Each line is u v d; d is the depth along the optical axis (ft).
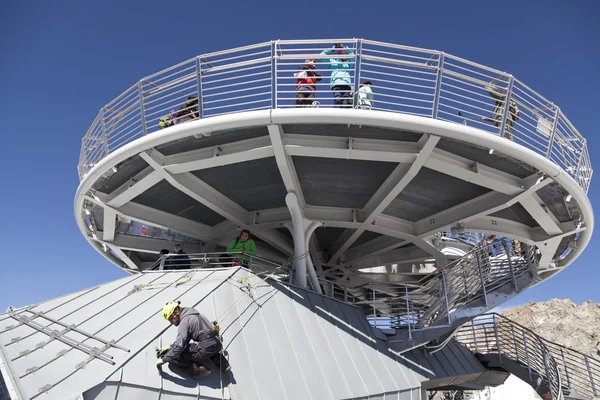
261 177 50.06
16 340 31.65
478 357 69.92
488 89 39.78
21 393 24.80
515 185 45.85
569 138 46.88
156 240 65.77
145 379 27.43
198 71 39.96
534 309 145.79
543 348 66.74
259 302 40.55
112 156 44.55
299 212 49.75
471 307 54.65
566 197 48.16
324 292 65.41
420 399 48.60
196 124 39.47
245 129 41.27
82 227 60.08
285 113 37.42
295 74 40.86
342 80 40.81
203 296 36.76
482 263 58.29
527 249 59.52
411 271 74.49
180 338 27.73
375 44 37.91
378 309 87.56
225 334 34.06
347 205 55.01
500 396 119.55
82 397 24.66
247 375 32.12
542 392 65.16
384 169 46.44
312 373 37.52
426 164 42.88
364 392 40.50
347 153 41.83
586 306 138.31
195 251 66.44
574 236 59.72
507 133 40.73
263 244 69.15
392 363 49.16
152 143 41.98
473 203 51.67
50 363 28.60
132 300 38.11
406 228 59.00
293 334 40.22
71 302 39.22
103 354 29.01
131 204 55.11
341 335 45.91
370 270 75.10
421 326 54.70
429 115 38.27
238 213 57.52
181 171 45.70
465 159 44.16
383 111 37.58
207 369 29.68
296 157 45.32
